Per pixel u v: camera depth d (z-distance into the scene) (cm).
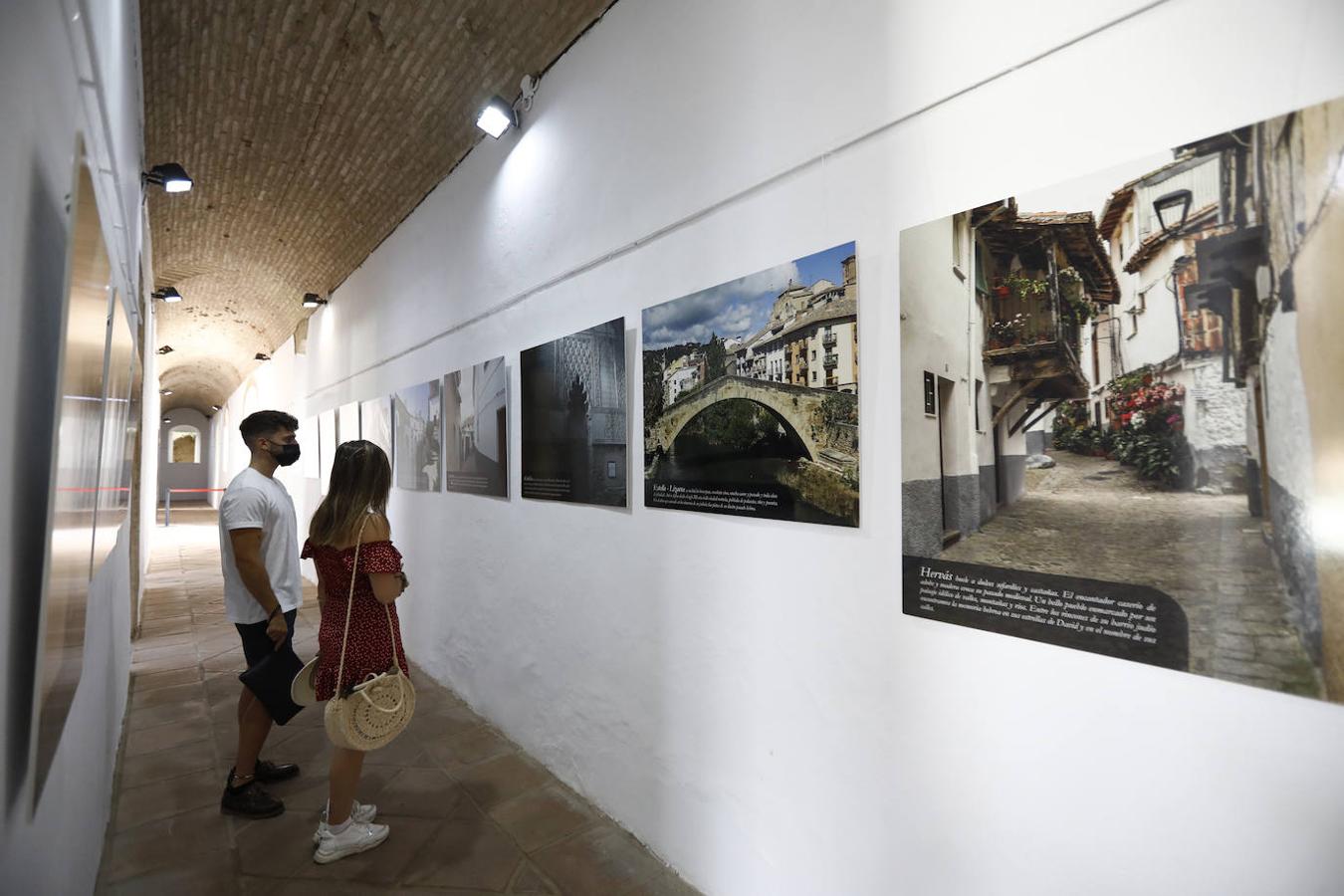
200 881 234
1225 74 122
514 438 358
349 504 235
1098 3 139
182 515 1908
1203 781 124
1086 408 139
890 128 179
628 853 253
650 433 258
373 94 411
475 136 407
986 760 156
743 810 217
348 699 227
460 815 278
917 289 169
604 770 281
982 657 156
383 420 570
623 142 281
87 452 131
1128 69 135
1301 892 113
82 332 116
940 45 168
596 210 297
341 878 236
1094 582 138
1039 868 146
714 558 230
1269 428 115
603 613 284
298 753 342
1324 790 111
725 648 225
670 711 247
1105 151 138
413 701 239
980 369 157
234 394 1772
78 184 102
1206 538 123
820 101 198
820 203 197
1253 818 118
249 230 669
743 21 225
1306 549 111
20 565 94
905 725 172
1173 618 127
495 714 371
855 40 188
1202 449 124
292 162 514
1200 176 124
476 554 398
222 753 341
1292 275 113
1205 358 123
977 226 157
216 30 368
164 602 705
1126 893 133
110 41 192
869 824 180
